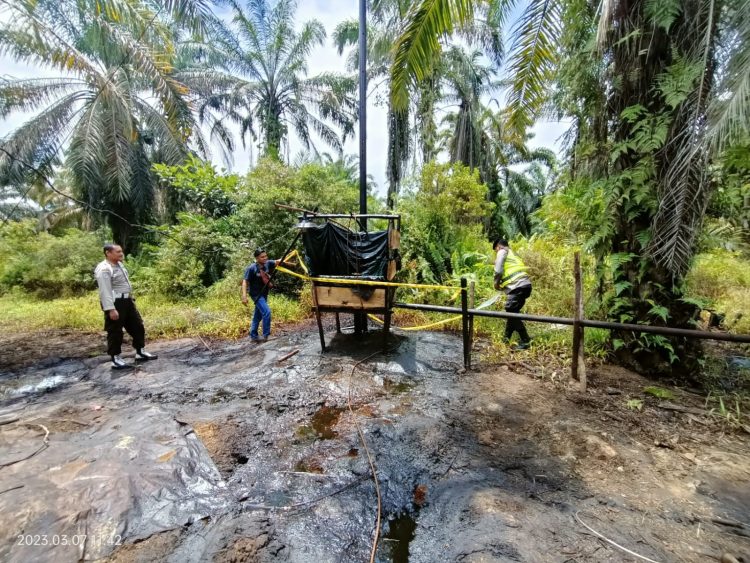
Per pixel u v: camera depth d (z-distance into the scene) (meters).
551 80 3.95
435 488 2.29
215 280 9.02
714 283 6.52
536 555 1.74
